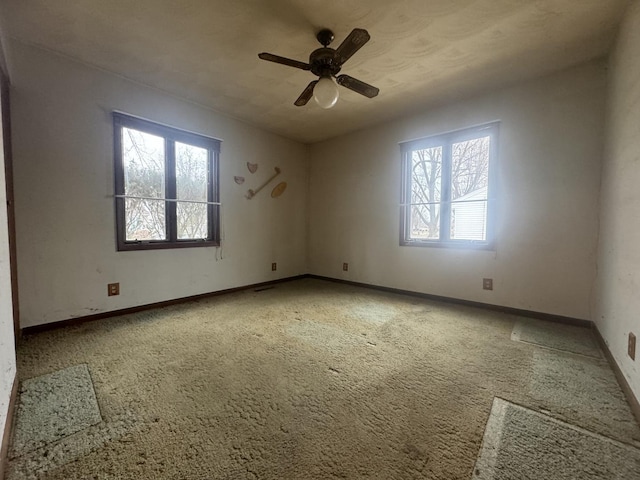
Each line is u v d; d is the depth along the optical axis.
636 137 1.51
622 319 1.61
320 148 4.51
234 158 3.62
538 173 2.61
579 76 2.40
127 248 2.71
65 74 2.32
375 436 1.17
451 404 1.38
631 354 1.43
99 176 2.52
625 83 1.74
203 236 3.38
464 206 3.11
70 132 2.36
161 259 2.97
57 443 1.12
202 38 2.06
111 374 1.64
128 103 2.66
